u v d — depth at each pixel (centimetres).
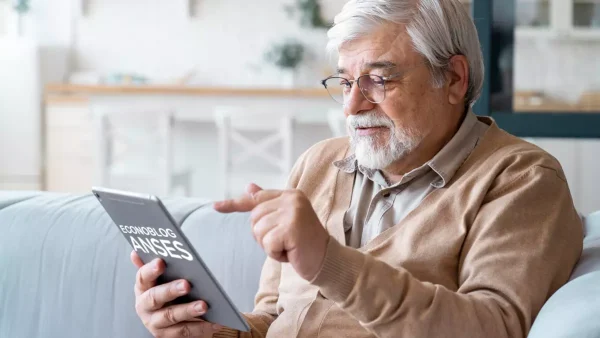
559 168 146
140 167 537
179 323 139
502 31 273
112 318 188
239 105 541
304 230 117
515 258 132
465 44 155
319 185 167
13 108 628
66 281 192
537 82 273
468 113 157
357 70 151
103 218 196
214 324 139
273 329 152
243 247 187
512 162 145
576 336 107
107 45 674
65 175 599
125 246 190
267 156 517
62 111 593
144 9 670
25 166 632
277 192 122
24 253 196
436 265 142
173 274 133
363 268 120
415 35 149
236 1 661
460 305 123
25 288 195
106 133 523
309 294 152
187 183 561
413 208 151
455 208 144
